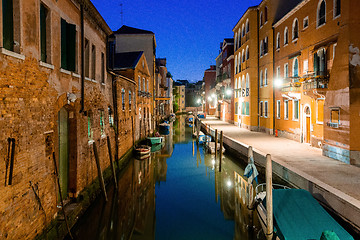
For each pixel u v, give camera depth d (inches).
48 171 269.1
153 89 1246.9
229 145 755.4
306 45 591.2
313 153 524.1
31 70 238.4
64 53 314.2
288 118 715.4
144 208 438.0
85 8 386.0
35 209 240.8
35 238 239.5
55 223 281.1
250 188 374.6
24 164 224.2
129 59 916.0
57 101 293.7
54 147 299.7
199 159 810.8
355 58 424.5
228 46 1364.4
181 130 1577.3
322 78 491.8
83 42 369.7
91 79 414.3
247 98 994.1
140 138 916.0
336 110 462.9
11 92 207.6
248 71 969.5
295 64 655.8
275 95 796.6
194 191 522.6
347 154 434.3
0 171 192.5
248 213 388.5
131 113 759.7
